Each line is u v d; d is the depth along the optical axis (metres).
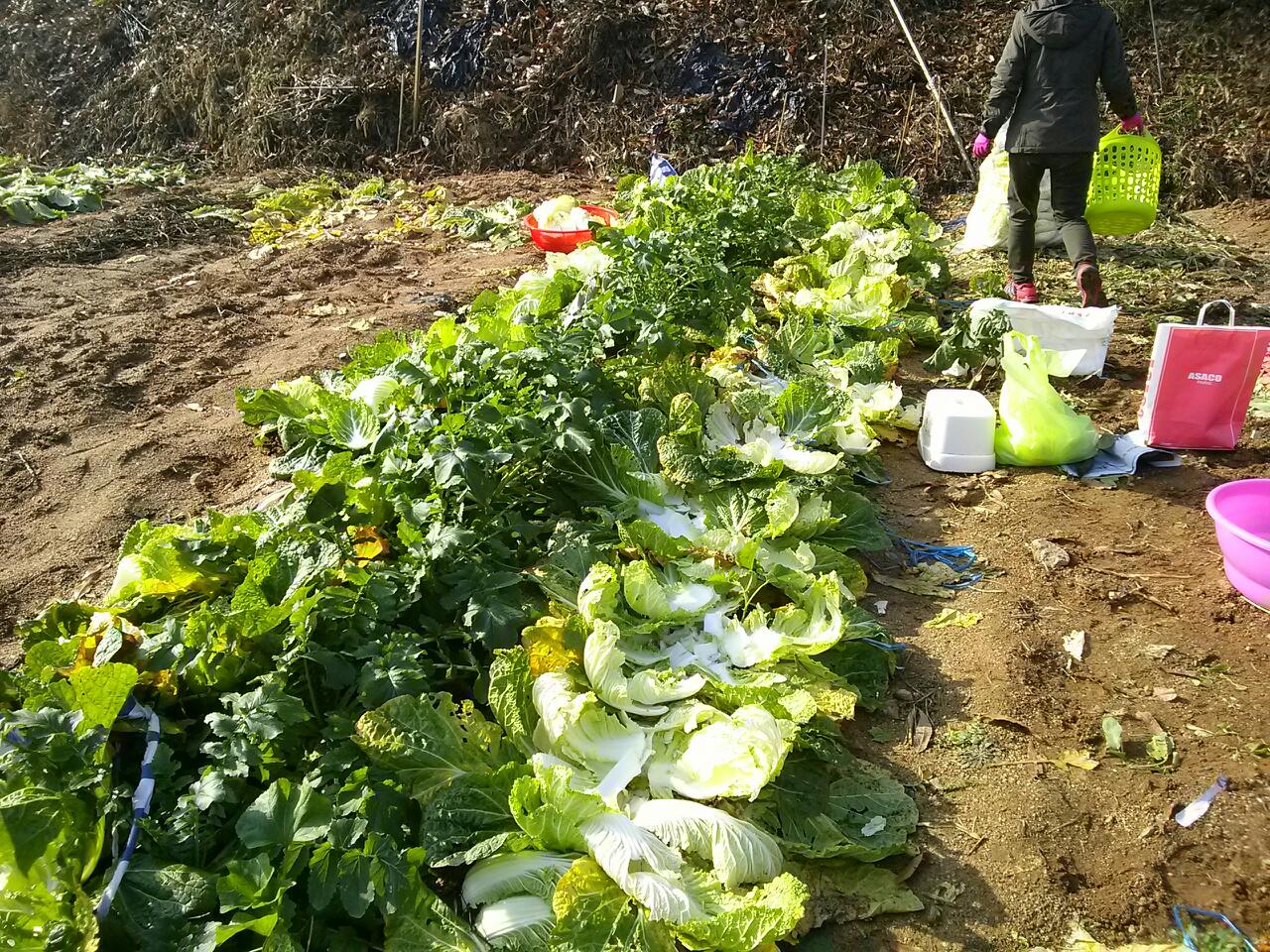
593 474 3.98
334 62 13.88
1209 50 11.66
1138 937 2.46
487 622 3.03
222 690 2.68
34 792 2.21
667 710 2.92
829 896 2.55
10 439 5.17
